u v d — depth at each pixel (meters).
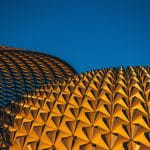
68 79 32.41
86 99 28.06
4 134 28.36
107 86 29.09
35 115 28.12
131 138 24.06
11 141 27.30
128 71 31.92
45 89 31.61
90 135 25.14
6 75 43.22
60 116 27.19
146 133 23.88
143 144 23.34
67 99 28.66
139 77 30.02
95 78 30.89
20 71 44.72
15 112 30.08
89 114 26.58
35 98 30.44
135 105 26.36
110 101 27.48
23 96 32.75
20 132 27.45
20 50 47.97
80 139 25.08
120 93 27.97
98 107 27.11
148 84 28.25
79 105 27.83
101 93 28.34
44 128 26.70
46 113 27.81
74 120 26.61
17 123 28.34
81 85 30.16
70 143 25.00
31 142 26.11
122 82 29.45
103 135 24.75
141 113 25.41
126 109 26.30
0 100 40.31
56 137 25.75
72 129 25.92
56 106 28.08
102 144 24.34
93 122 26.02
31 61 47.66
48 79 45.47
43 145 25.69
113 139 24.30
